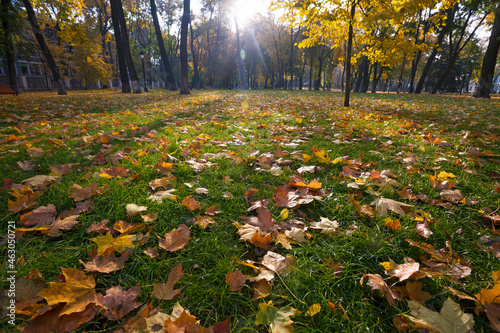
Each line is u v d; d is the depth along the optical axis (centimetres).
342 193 219
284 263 134
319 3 828
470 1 1528
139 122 559
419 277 123
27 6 1557
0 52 1427
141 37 4756
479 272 134
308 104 1021
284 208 195
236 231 169
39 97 1316
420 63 4656
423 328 99
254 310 113
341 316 112
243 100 1216
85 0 3375
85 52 3284
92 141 372
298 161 297
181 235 158
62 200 195
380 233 161
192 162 275
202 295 120
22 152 312
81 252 146
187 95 1677
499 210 188
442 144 363
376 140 398
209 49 4475
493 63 1481
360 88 3709
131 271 133
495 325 99
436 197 211
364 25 902
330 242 158
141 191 214
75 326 99
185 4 1734
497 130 470
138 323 97
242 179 248
